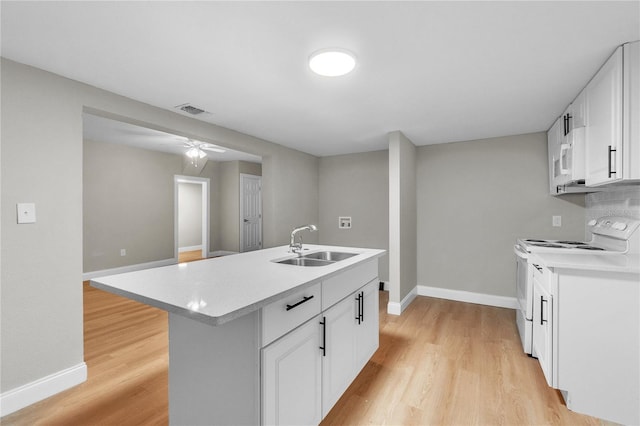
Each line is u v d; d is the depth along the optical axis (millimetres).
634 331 1700
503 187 3764
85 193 4977
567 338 1822
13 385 1831
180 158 6449
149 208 5867
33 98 1944
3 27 1543
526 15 1460
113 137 4766
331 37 1652
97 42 1691
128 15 1459
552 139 3273
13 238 1844
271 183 4184
